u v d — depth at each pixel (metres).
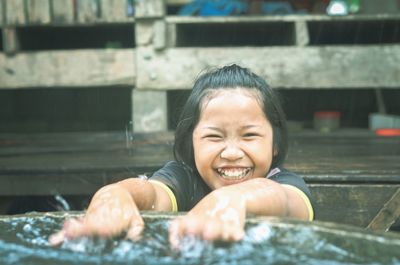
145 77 5.70
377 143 4.62
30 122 7.29
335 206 2.65
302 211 1.63
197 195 1.90
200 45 7.11
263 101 1.79
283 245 1.18
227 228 1.22
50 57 5.80
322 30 6.85
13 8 5.75
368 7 6.70
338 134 5.36
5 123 7.30
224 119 1.73
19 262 1.17
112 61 5.74
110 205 1.37
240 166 1.73
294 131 5.77
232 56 5.68
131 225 1.31
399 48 5.66
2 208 3.34
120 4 5.67
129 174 3.06
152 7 5.59
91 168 3.09
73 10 5.71
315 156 3.70
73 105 7.28
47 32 7.29
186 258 1.15
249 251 1.16
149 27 5.64
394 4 6.68
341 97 7.20
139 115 5.73
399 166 3.10
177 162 1.97
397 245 1.13
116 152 4.03
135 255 1.17
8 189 3.18
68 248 1.24
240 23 6.18
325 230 1.21
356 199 2.63
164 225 1.31
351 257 1.12
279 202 1.46
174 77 5.68
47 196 3.36
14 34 5.79
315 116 6.20
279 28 6.75
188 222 1.25
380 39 7.00
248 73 1.86
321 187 2.65
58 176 3.13
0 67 5.83
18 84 5.84
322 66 5.69
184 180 1.91
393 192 2.60
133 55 5.71
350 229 1.22
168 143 4.58
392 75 5.68
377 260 1.10
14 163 3.39
